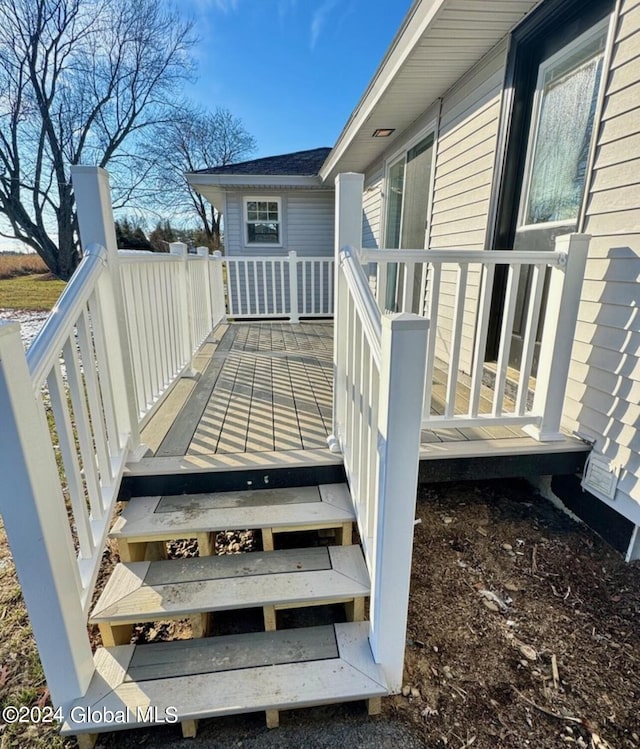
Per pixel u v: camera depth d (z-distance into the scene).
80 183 1.61
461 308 1.96
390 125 4.57
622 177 1.89
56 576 1.14
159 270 2.56
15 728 1.35
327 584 1.54
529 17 2.47
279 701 1.27
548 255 1.95
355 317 1.61
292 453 1.99
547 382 2.08
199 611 1.44
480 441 2.14
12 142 13.64
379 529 1.24
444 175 3.67
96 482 1.50
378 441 1.22
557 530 2.21
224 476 1.87
